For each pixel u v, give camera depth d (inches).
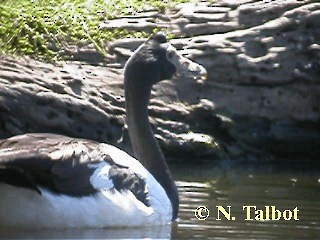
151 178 445.4
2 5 655.1
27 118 589.0
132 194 434.9
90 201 423.2
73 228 422.9
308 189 534.3
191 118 626.8
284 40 650.2
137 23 653.3
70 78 605.6
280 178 568.4
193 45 641.6
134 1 671.8
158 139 610.5
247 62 639.1
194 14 657.6
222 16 657.6
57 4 664.4
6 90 586.9
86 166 425.7
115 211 428.1
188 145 613.3
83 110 595.2
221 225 444.5
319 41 652.1
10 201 413.7
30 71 605.0
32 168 407.5
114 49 638.5
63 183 417.7
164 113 621.0
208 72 637.9
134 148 481.1
